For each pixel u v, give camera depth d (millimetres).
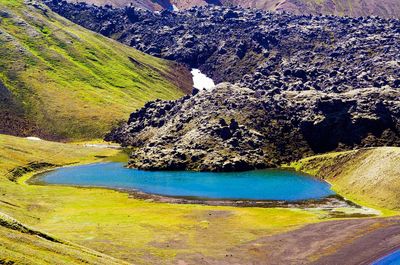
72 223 133375
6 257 69062
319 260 107438
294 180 198625
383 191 160125
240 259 107125
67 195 177500
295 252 111875
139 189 190375
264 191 181750
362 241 118562
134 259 103625
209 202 166625
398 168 165250
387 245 115500
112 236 120562
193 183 199625
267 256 109500
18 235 82500
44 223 132750
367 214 145125
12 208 140000
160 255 107625
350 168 189750
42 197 169125
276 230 128875
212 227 132125
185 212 150625
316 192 178125
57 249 81500
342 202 162625
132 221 137625
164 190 187875
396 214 143125
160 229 129250
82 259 80500
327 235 123812
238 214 147375
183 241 118875
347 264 105312
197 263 103938
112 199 172500
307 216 144375
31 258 72438
